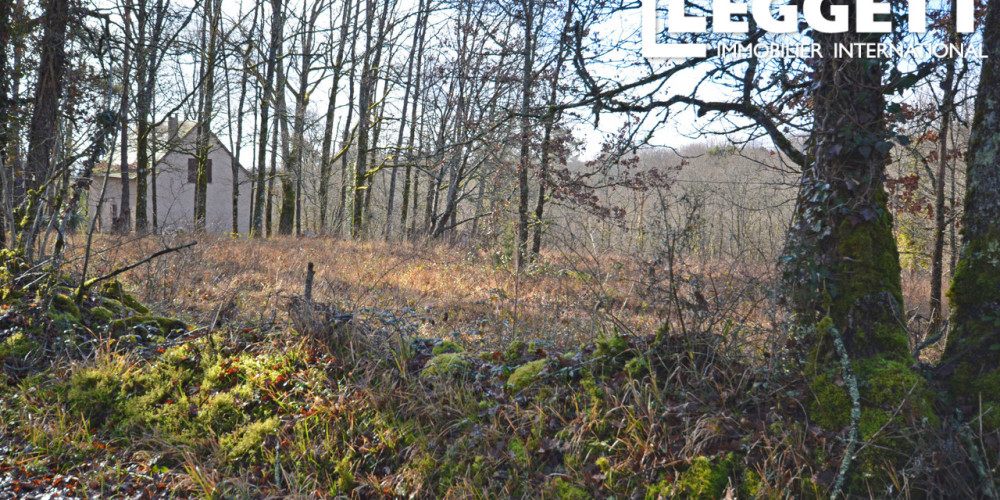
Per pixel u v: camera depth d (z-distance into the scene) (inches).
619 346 183.3
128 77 407.5
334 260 536.1
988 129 155.7
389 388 190.4
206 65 901.8
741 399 157.9
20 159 328.2
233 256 496.1
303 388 194.1
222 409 190.5
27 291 245.0
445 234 833.5
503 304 357.4
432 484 160.9
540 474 156.6
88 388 200.2
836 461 139.3
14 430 183.8
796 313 167.6
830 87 166.4
